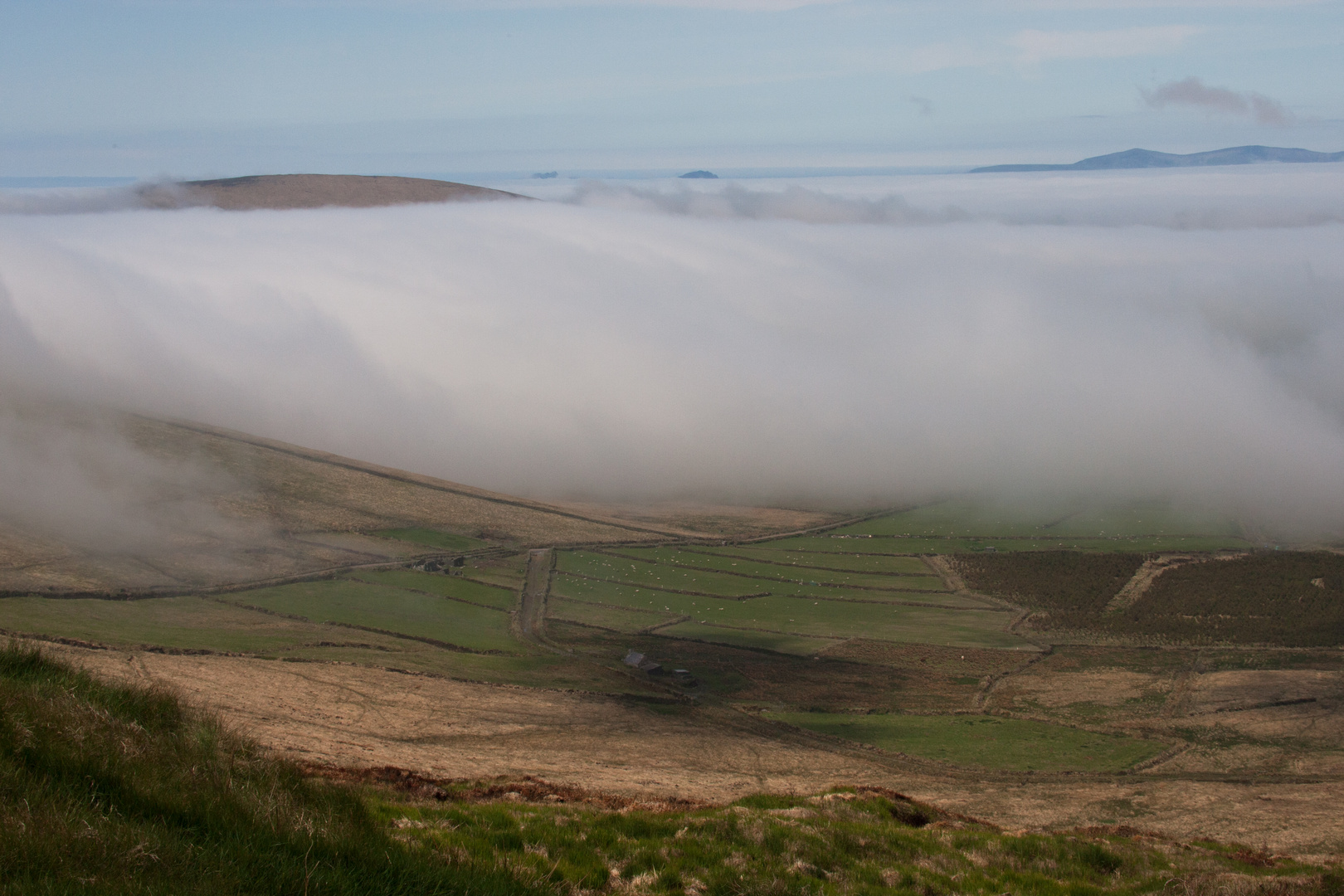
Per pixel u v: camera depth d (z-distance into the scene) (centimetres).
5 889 930
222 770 1394
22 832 1030
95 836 1067
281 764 1547
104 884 987
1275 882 2150
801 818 2316
